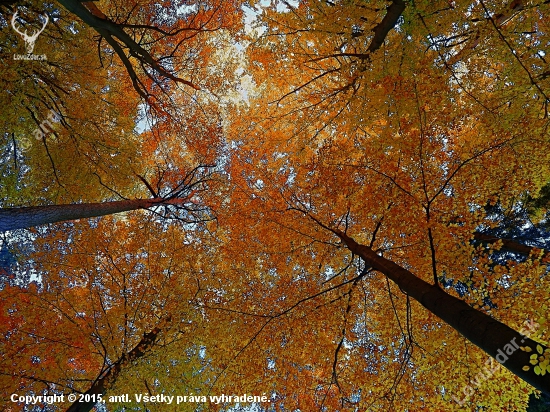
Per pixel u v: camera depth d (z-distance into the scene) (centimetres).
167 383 754
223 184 1074
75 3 498
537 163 627
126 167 913
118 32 605
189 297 812
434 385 639
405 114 621
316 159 837
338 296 750
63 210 591
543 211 827
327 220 788
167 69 1061
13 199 890
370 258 602
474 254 621
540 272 552
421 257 645
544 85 563
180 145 1173
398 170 651
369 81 613
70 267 874
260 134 984
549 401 843
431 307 436
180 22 993
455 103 664
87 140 834
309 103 888
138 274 873
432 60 570
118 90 972
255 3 807
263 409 789
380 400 673
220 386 737
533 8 529
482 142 674
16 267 963
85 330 756
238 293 811
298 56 788
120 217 1122
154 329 784
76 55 758
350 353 730
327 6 639
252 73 902
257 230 848
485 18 529
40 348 746
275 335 739
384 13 604
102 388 683
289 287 775
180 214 1092
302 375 759
